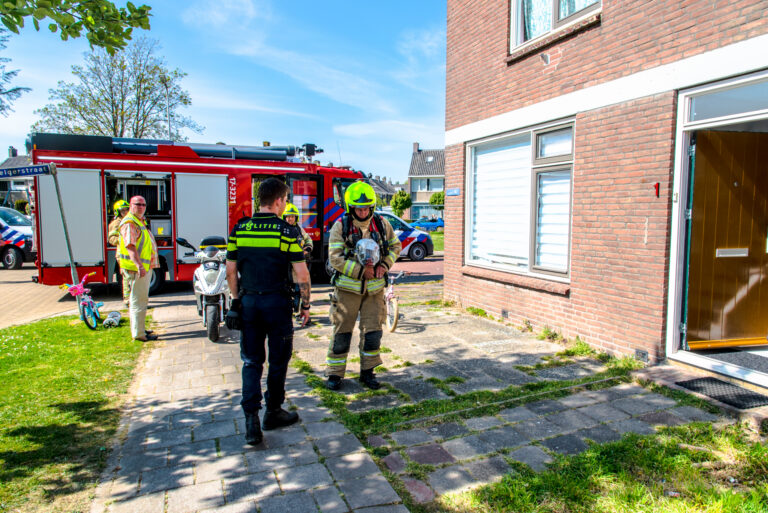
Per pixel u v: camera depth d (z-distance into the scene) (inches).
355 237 167.3
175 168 390.3
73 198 367.2
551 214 250.5
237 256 138.6
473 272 309.9
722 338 193.8
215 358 215.5
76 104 1081.4
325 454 125.6
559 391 165.0
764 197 193.8
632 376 175.3
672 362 185.3
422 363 205.0
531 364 201.9
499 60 277.9
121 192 379.6
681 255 184.4
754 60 153.9
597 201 213.8
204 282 244.5
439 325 276.4
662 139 184.1
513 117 268.1
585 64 218.1
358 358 216.5
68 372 192.9
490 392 168.1
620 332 204.5
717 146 183.8
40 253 362.3
